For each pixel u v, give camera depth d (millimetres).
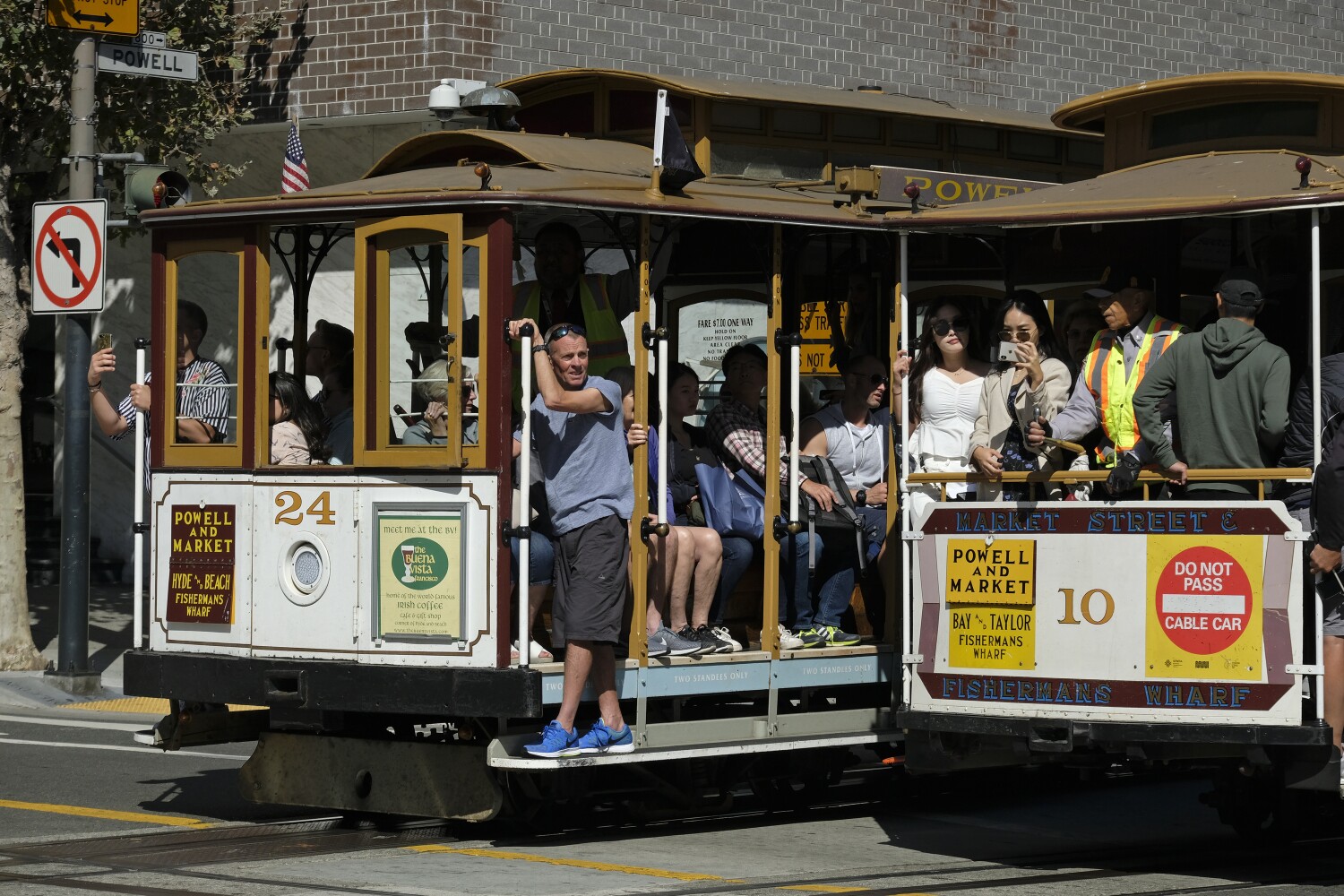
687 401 14281
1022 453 12867
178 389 13633
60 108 21766
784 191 14383
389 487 12508
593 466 12266
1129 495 12453
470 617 12172
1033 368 12727
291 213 12828
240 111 23750
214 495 13328
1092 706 11797
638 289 12766
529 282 13344
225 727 13953
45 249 19469
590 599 12141
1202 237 15055
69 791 14859
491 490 12117
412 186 12633
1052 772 16141
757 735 13516
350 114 23953
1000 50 28516
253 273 13180
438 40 23234
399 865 11789
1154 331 12430
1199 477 11586
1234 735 11344
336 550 12719
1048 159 16562
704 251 15172
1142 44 30156
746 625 14414
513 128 14938
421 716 13562
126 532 29781
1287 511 11289
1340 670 11359
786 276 14125
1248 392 11570
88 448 20797
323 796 13109
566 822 13516
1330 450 11156
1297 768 11344
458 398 12172
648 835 13273
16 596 21641
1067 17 29156
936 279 15836
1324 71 32781
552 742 12117
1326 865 12242
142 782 15375
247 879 11227
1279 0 32000
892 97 15859
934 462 13875
